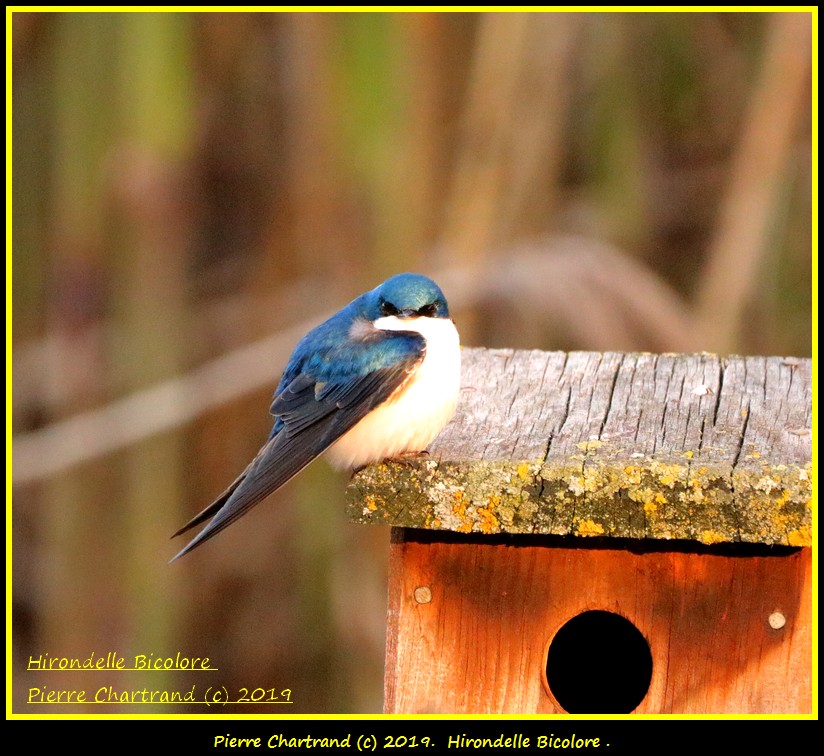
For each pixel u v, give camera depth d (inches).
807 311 477.4
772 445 235.1
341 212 427.8
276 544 475.8
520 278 438.0
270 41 468.8
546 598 248.1
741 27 519.2
